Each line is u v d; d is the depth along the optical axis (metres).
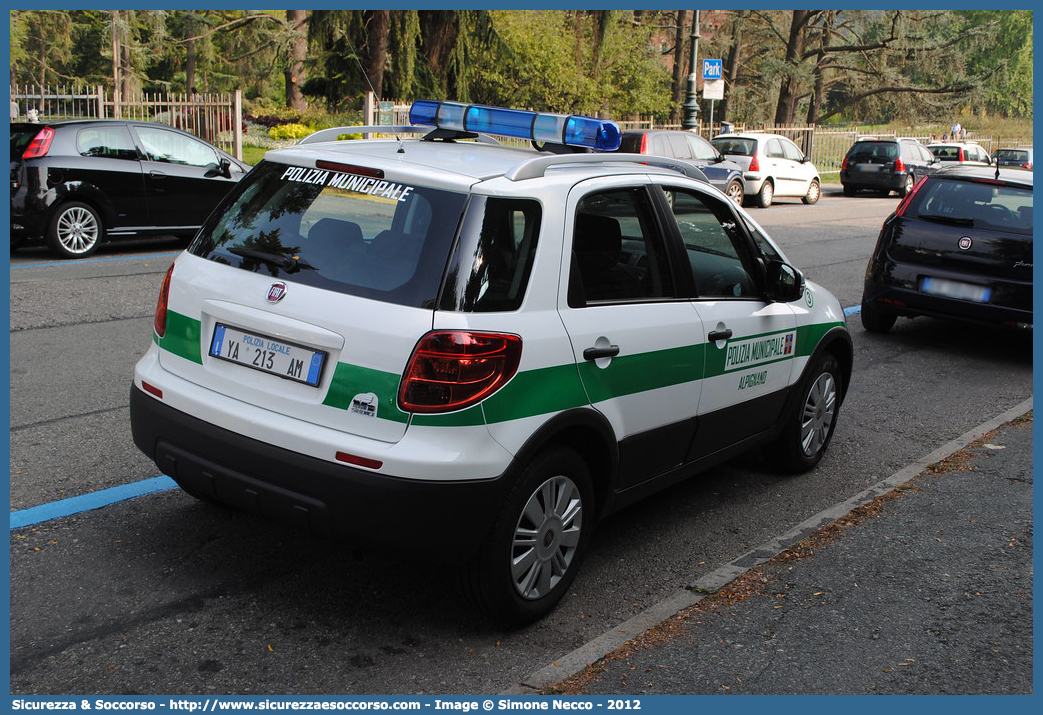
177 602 3.74
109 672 3.28
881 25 45.59
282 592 3.87
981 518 4.99
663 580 4.21
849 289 11.94
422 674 3.37
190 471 3.69
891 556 4.48
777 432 5.32
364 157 3.77
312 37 24.23
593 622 3.81
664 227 4.26
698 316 4.36
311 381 3.42
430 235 3.41
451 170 3.58
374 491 3.25
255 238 3.77
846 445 6.28
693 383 4.36
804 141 40.09
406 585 3.98
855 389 7.68
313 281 3.51
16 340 7.46
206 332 3.75
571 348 3.63
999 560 4.48
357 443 3.29
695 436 4.52
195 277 3.84
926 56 44.41
